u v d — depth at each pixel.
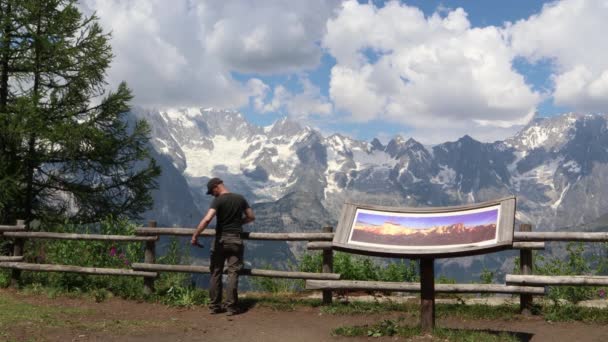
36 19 18.89
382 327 8.00
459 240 7.07
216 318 9.48
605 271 9.94
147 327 8.62
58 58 18.75
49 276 12.17
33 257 13.27
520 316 9.15
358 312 9.73
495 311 9.46
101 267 11.97
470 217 7.26
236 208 9.80
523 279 9.04
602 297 10.03
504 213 6.93
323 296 10.30
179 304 10.36
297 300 10.64
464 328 8.54
